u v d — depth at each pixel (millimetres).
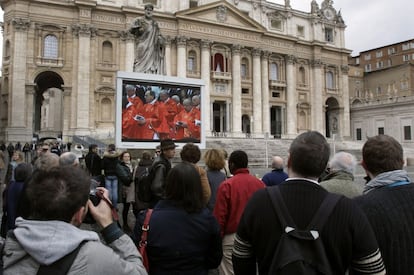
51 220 2199
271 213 2688
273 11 57469
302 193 2709
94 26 44438
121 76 15531
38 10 42031
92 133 43125
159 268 3496
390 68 67375
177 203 3654
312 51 60500
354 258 2604
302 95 59562
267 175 7000
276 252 2547
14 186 6141
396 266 2910
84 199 2334
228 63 52500
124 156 9688
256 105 53938
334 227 2551
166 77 16656
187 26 49031
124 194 9742
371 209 3029
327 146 2910
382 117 59000
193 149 5945
